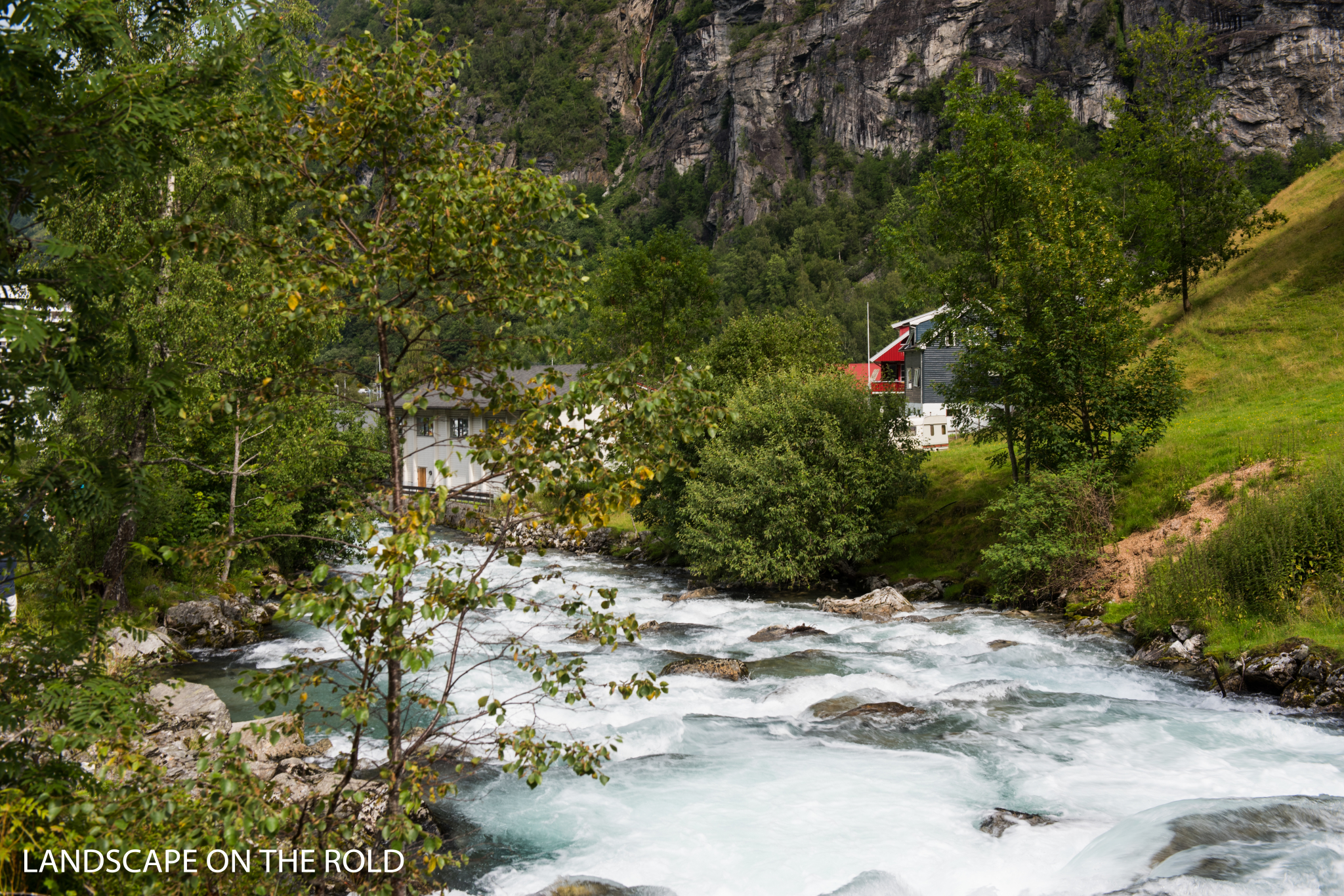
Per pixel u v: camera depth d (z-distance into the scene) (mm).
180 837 5238
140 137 5402
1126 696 15672
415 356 5992
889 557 28609
